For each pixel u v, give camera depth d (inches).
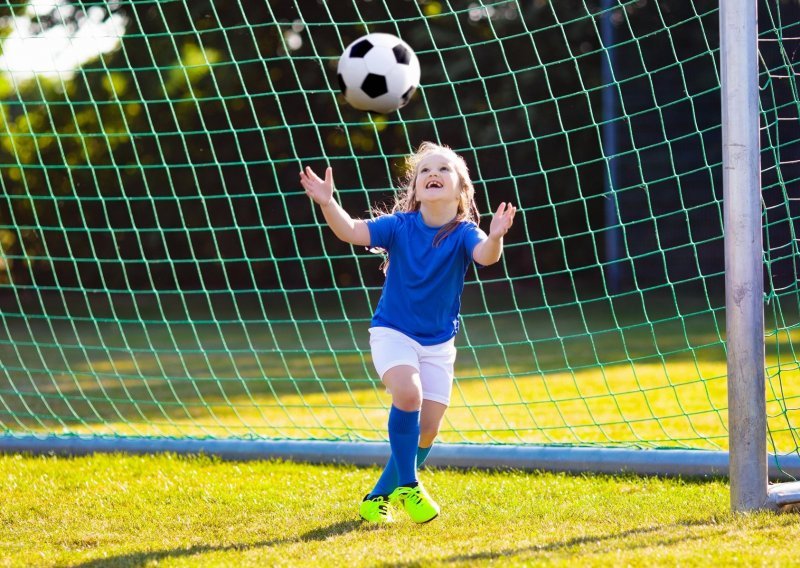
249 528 323.3
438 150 335.3
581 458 402.9
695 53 1371.8
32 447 461.1
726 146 313.1
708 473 386.3
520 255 1627.7
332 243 1555.1
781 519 303.4
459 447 421.4
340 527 320.2
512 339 977.5
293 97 1470.2
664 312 1197.1
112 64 1453.0
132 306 1464.1
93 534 319.6
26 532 323.6
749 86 309.4
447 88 1508.4
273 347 961.5
